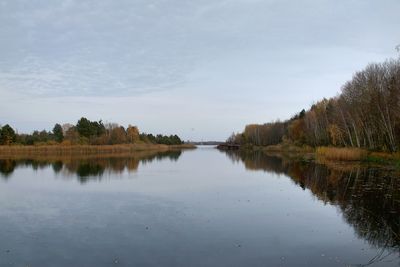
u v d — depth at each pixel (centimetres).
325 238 1468
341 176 3381
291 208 2044
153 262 1214
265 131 13762
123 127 13238
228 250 1329
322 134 8238
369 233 1532
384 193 2416
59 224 1714
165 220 1777
